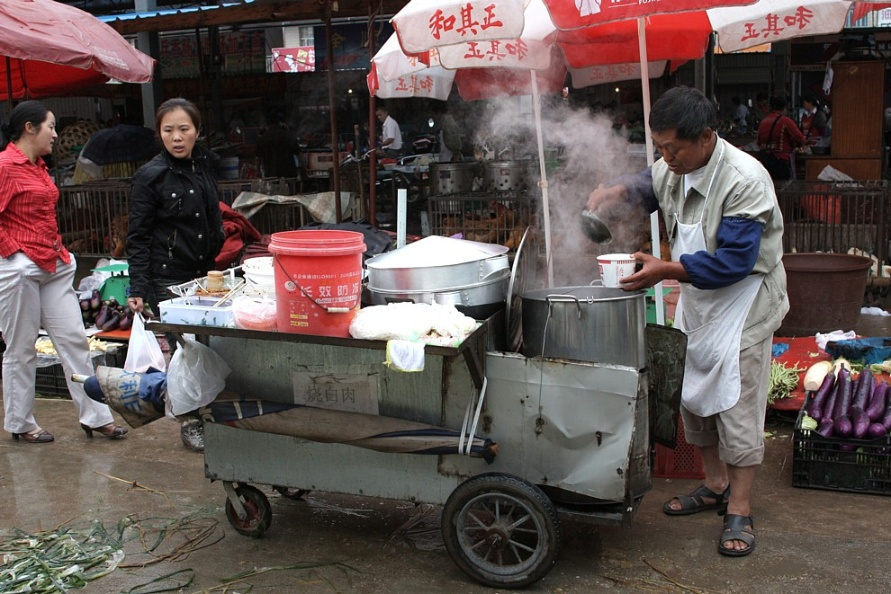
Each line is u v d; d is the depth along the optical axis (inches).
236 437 131.0
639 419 113.9
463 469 120.2
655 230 145.9
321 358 123.0
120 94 447.5
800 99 533.0
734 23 186.7
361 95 495.8
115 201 294.2
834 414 152.6
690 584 117.6
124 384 131.7
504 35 138.3
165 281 164.6
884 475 143.5
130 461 169.9
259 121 504.7
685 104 112.7
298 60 541.6
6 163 166.6
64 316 177.2
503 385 115.6
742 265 113.9
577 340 114.4
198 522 141.7
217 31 449.7
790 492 146.9
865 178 372.5
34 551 131.3
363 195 309.0
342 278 110.7
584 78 243.0
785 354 201.2
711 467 138.6
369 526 139.6
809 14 180.9
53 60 216.7
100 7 507.5
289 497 149.9
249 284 126.0
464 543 119.7
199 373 124.6
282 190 323.3
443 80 237.3
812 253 237.9
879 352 188.1
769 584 116.7
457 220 279.3
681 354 120.6
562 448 114.5
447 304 116.7
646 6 129.3
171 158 163.0
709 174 117.8
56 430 189.6
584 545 129.9
